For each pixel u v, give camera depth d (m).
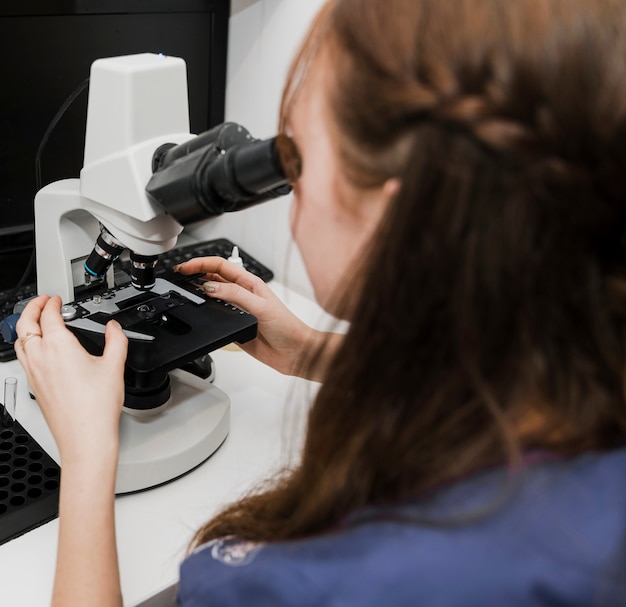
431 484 0.50
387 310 0.50
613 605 0.45
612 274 0.47
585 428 0.48
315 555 0.50
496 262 0.45
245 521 0.64
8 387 1.01
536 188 0.44
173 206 0.79
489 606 0.44
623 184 0.44
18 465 0.95
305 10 1.27
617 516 0.46
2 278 1.37
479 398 0.49
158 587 0.83
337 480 0.53
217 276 1.13
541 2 0.44
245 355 1.26
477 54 0.44
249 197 0.75
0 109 1.23
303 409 0.89
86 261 0.99
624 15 0.44
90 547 0.68
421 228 0.47
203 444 0.99
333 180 0.53
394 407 0.52
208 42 1.44
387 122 0.47
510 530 0.45
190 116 1.48
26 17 1.19
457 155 0.45
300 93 0.54
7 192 1.30
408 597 0.45
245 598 0.52
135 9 1.30
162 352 0.91
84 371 0.80
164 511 0.93
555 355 0.48
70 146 1.34
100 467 0.73
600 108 0.43
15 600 0.80
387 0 0.48
